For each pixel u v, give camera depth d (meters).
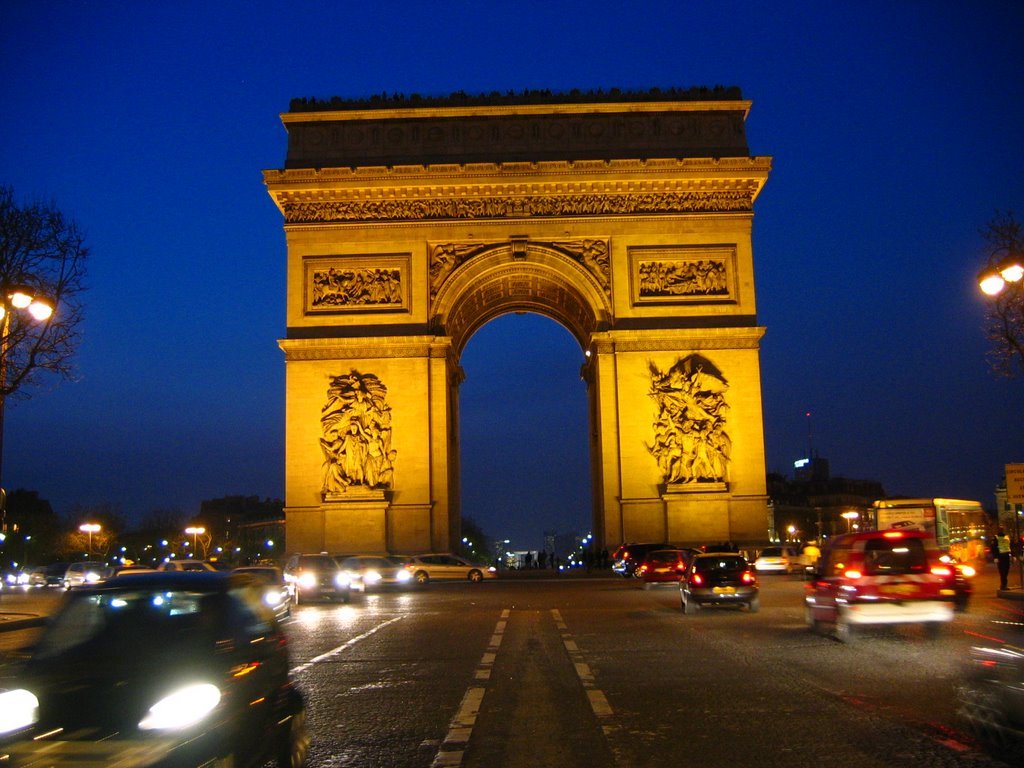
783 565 85.50
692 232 83.50
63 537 193.00
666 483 80.19
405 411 81.31
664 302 82.56
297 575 60.38
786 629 35.59
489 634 35.75
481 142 84.75
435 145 84.81
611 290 82.88
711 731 16.86
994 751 14.95
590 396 100.31
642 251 83.50
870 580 30.75
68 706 11.60
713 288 82.94
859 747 15.34
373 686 23.34
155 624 13.09
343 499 79.75
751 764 14.45
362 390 81.31
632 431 81.06
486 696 21.31
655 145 84.56
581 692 21.47
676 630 35.88
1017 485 46.59
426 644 32.75
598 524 93.62
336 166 83.62
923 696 19.77
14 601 67.62
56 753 10.81
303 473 80.69
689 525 79.56
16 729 11.20
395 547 80.00
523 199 84.06
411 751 15.98
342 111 84.94
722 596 43.16
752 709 18.80
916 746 15.31
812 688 21.12
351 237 83.62
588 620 41.31
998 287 40.31
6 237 50.03
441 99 85.81
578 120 85.00
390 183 83.12
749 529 79.75
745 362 81.81
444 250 83.94
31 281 50.06
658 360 81.94
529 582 80.31
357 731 17.80
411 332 82.31
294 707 14.24
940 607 30.50
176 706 11.51
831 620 32.31
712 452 80.31
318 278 83.38
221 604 13.42
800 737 16.17
